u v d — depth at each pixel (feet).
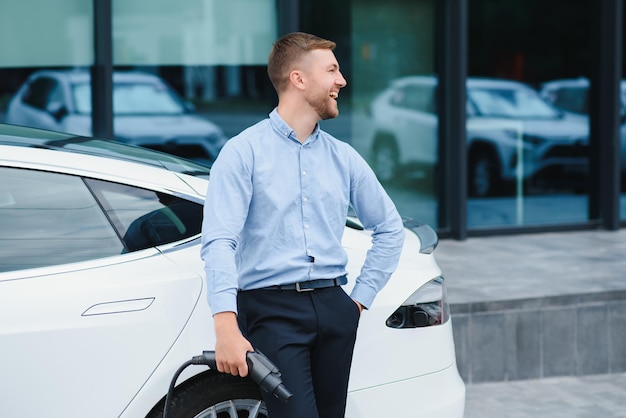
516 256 26.53
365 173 11.66
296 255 11.00
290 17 27.73
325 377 11.25
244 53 27.84
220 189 10.74
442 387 12.90
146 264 11.73
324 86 11.05
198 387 11.85
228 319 10.39
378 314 12.47
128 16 26.76
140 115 27.09
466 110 29.43
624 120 31.22
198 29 27.40
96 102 26.61
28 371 11.16
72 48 26.37
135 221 11.93
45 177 11.83
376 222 11.84
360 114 29.27
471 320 20.29
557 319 20.93
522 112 30.30
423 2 29.35
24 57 26.08
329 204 11.21
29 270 11.44
